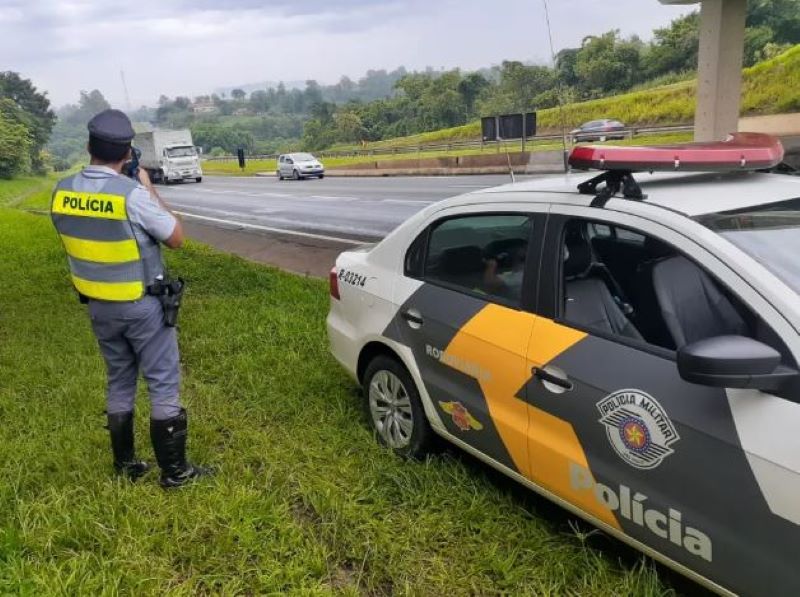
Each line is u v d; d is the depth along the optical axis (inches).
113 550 116.0
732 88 545.6
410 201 703.1
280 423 168.6
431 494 129.8
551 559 109.3
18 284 359.3
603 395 96.3
